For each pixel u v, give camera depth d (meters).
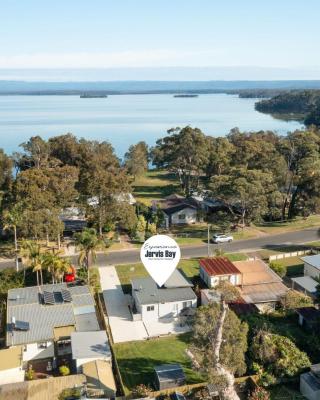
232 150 107.00
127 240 76.12
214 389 36.09
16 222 62.53
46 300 47.44
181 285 52.84
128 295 55.81
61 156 109.06
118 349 44.34
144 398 35.00
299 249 72.12
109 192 71.88
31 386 36.12
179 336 46.94
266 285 54.28
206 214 91.38
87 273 57.12
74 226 81.06
